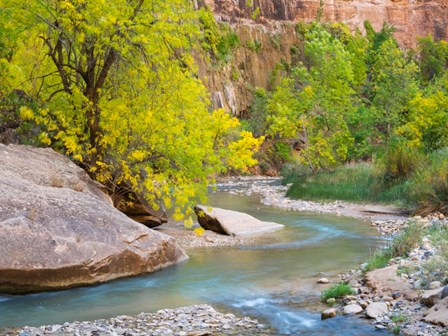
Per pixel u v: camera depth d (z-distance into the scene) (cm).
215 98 5078
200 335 661
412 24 7538
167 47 1297
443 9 7675
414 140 2569
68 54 1338
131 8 1249
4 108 1393
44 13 1267
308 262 1081
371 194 2091
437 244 1000
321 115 2981
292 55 6153
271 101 4594
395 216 1748
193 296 849
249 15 6016
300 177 2919
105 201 1188
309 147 2839
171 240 1062
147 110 1259
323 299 808
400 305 737
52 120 1339
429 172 1864
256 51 5850
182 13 1292
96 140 1310
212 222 1476
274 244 1286
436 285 763
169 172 1300
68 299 835
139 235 1003
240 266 1048
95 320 733
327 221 1670
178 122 1262
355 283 865
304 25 6331
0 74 1338
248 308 780
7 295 842
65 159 1228
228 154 1306
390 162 2159
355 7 7050
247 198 2461
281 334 665
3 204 902
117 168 1323
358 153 3344
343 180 2366
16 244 846
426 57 7075
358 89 5053
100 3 1177
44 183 1073
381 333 651
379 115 3578
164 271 1008
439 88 3950
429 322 664
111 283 923
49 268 854
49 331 683
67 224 929
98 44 1255
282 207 2073
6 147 1143
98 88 1327
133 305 805
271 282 927
